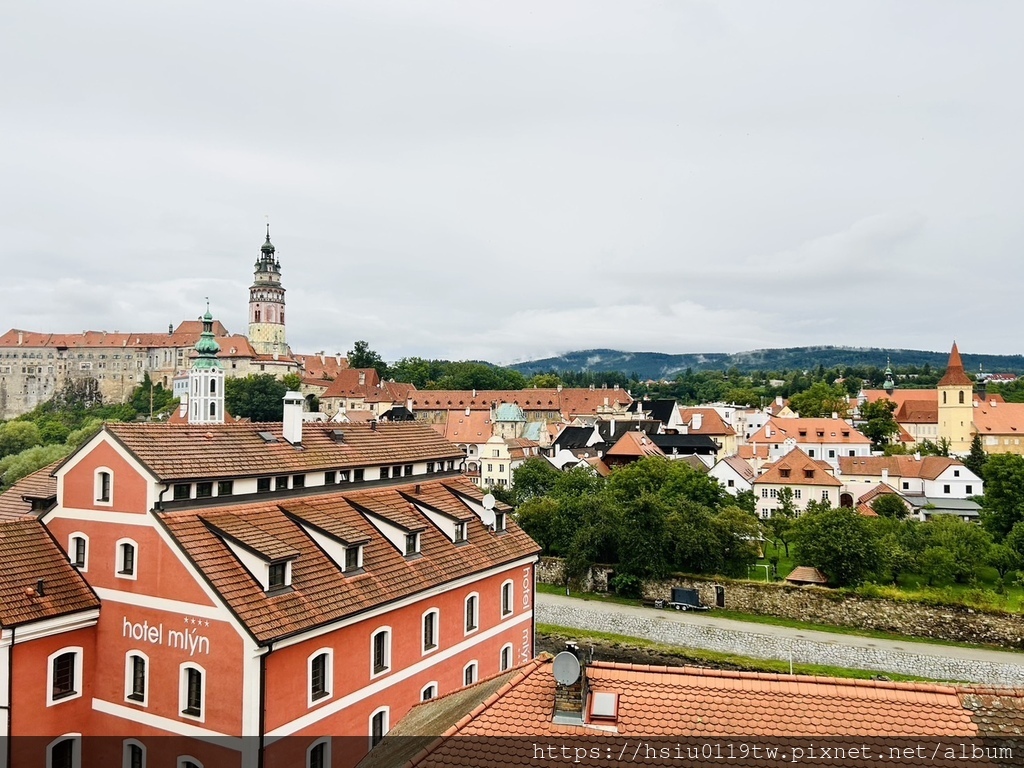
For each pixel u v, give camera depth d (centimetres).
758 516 11400
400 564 4419
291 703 3509
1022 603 6981
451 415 19362
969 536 8012
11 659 3512
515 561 5347
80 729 3806
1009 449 17062
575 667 1762
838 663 6788
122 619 3778
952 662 6438
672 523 8631
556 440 17875
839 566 7756
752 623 7581
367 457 5116
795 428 16238
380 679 4084
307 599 3709
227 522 3875
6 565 3722
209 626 3469
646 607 8250
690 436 16938
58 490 4038
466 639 4853
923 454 16075
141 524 3716
